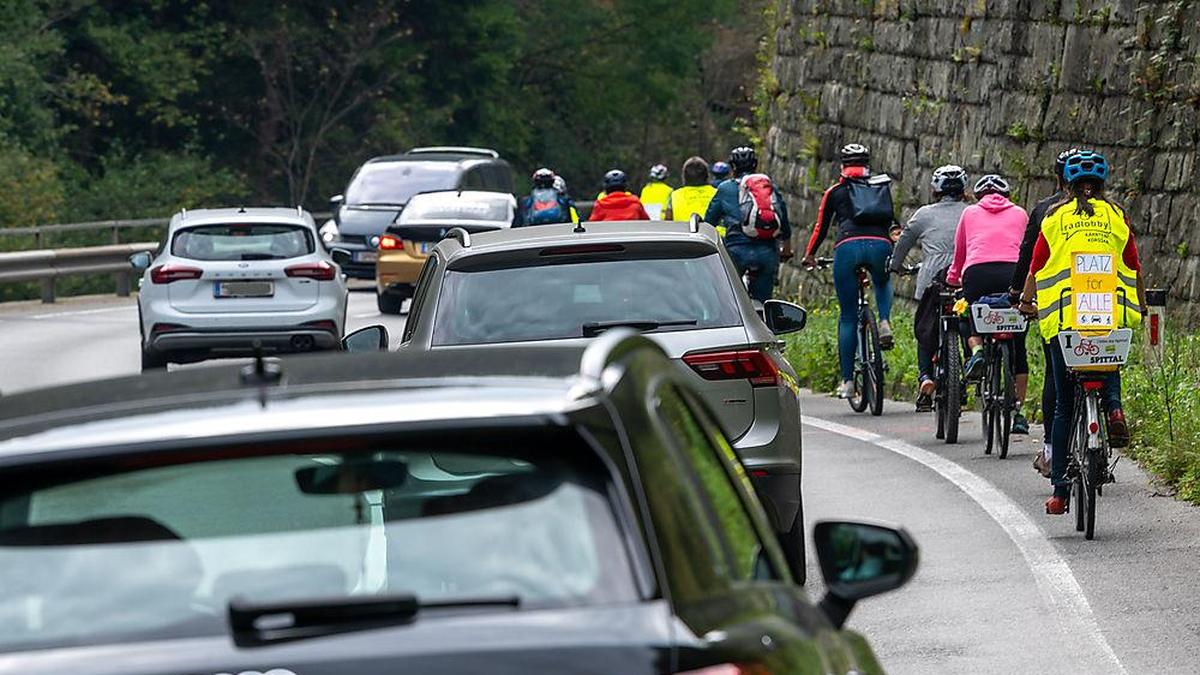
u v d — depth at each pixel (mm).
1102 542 31750
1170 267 57094
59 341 81625
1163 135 58094
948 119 72500
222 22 180500
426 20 194000
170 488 11336
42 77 168875
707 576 10938
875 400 51438
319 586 11102
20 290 137875
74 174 166875
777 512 28516
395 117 188500
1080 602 27406
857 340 52250
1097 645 24984
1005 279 41500
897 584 13547
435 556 10953
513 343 28047
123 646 10453
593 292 28594
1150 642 25062
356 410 11102
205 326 65188
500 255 28828
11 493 11180
